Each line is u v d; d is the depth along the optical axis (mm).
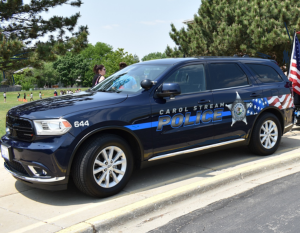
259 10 15070
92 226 3150
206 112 4723
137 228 3273
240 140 5199
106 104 3949
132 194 4020
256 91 5387
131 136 4156
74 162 3709
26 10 14773
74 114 3688
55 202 3857
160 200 3678
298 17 14062
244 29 15180
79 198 3963
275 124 5656
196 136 4641
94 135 3828
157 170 5020
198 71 4859
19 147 3715
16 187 4387
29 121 3674
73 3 15305
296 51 7703
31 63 14086
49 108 3781
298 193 4012
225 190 4215
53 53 14531
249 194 4047
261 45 14258
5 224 3322
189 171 4910
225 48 15797
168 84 4191
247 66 5500
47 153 3543
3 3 14227
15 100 62969
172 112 4383
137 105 4117
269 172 4883
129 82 4617
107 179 3875
